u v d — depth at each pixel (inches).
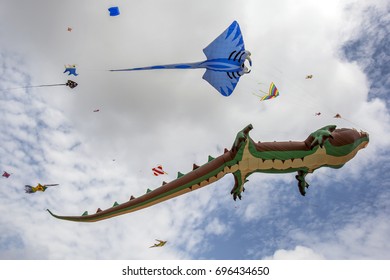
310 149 408.8
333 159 418.9
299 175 443.5
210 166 430.0
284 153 407.5
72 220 497.0
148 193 458.9
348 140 415.8
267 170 423.8
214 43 607.8
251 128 400.2
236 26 596.1
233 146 410.6
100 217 481.4
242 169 424.2
